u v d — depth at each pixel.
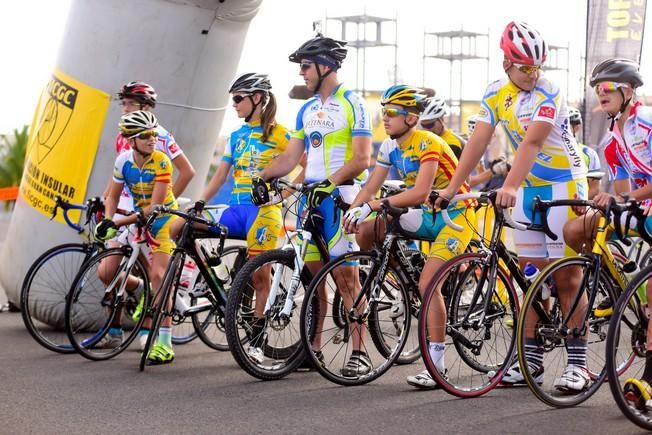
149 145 5.71
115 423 4.21
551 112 4.61
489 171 7.61
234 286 5.05
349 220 4.90
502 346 4.96
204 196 6.00
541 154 4.79
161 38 6.79
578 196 4.84
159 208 5.46
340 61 5.39
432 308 4.75
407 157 5.09
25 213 7.20
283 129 5.82
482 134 4.84
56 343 6.15
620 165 4.88
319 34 5.45
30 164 7.24
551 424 4.21
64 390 4.89
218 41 6.98
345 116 5.30
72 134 6.90
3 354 5.92
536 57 4.59
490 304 4.86
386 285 5.26
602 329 4.80
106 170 6.87
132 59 6.79
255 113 5.82
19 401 4.64
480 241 5.21
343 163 5.34
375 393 4.88
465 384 4.89
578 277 4.63
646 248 6.90
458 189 4.77
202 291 5.79
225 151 5.98
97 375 5.30
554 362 5.39
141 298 5.99
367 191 5.22
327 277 5.21
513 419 4.31
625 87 4.61
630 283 4.08
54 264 6.23
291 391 4.91
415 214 5.08
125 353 6.03
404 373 5.45
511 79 4.70
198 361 5.79
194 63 6.91
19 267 7.24
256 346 5.25
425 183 4.93
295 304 5.29
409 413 4.41
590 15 9.37
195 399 4.70
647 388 4.09
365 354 5.17
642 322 4.71
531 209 4.89
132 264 5.80
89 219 6.11
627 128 4.66
